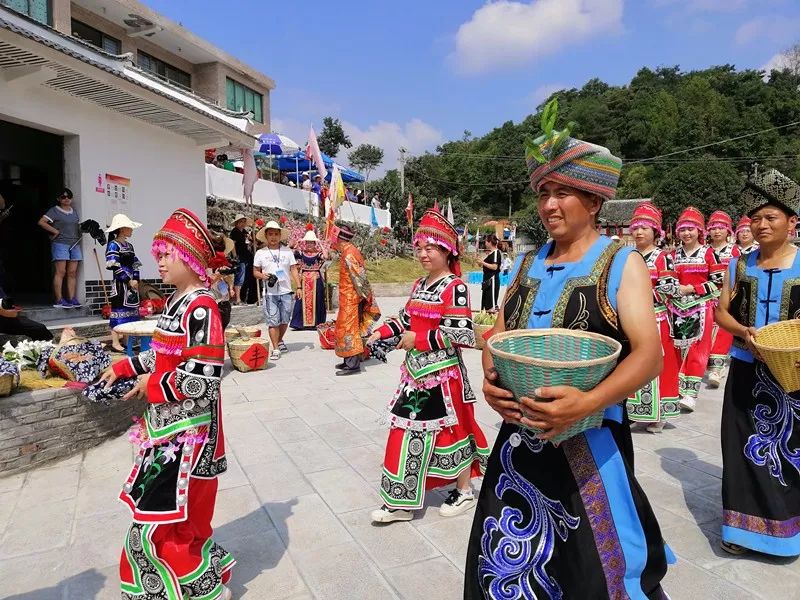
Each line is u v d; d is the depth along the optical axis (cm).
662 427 544
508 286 215
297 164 2370
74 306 844
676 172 4709
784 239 331
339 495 392
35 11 1435
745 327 324
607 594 175
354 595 279
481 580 193
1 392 421
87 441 475
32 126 810
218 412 255
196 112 963
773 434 309
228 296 1063
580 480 181
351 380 727
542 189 194
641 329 172
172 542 240
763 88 6619
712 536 339
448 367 345
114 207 940
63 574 300
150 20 1870
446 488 406
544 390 158
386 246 2830
